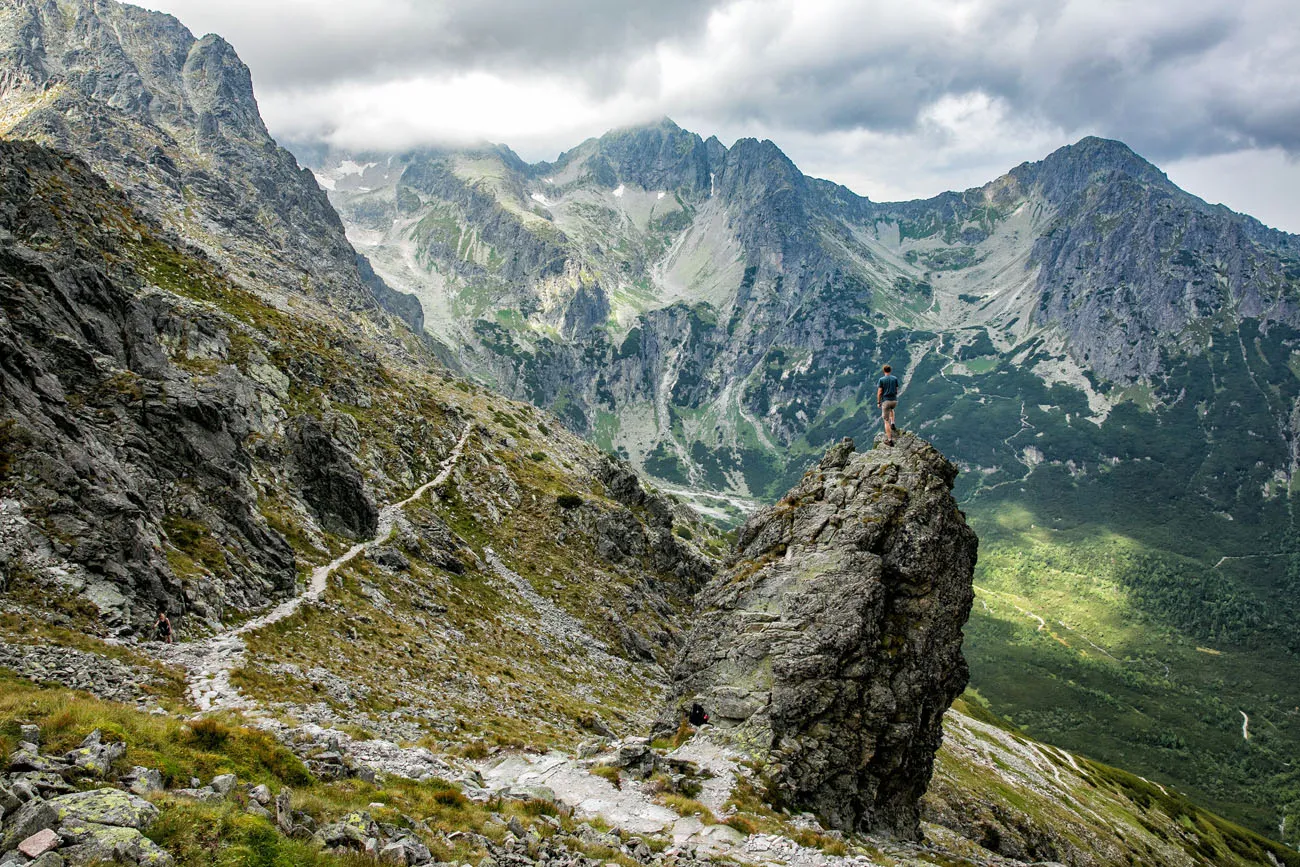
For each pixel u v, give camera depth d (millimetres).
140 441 63625
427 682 60219
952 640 48406
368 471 116875
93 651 37344
